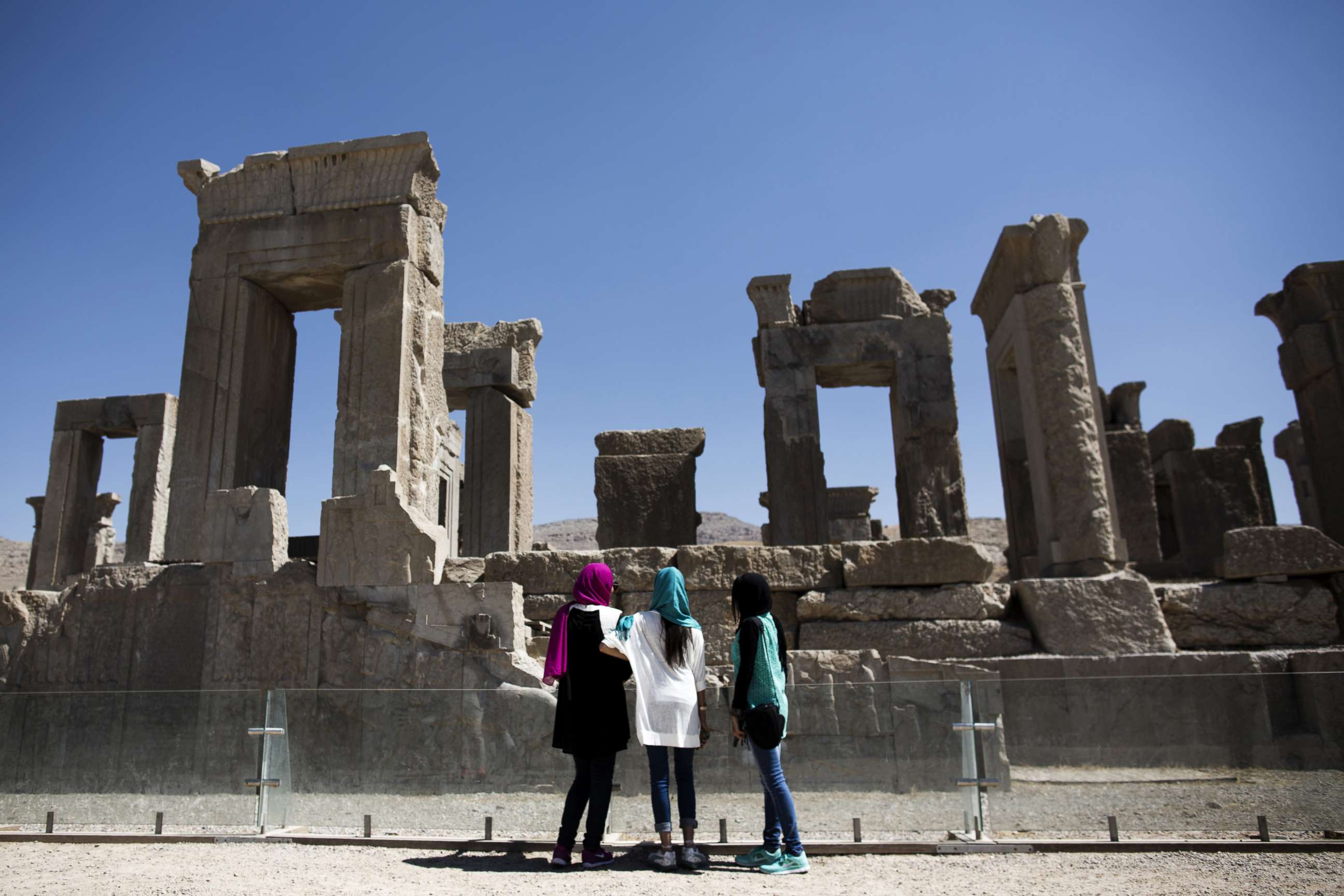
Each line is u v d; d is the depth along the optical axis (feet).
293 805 20.81
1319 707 20.77
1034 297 37.01
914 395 52.80
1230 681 21.38
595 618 17.89
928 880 16.05
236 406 36.81
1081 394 35.58
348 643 30.19
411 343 36.22
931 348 53.47
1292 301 47.24
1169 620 31.27
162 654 31.76
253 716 21.31
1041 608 30.89
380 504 30.99
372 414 35.06
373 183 37.45
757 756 17.47
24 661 32.81
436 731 21.13
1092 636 30.45
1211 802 20.68
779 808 17.08
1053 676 29.30
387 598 30.17
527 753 20.90
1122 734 21.42
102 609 32.73
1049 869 16.98
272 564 31.63
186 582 32.32
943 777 19.97
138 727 21.67
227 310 37.65
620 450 55.67
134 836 20.01
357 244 36.88
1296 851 18.24
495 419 54.60
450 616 29.43
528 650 30.81
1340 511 44.60
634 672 17.62
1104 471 34.99
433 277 38.42
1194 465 66.59
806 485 51.42
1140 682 21.67
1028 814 20.53
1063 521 34.94
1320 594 30.94
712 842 19.54
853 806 20.10
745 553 32.14
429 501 35.96
